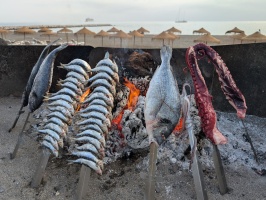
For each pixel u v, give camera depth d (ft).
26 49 4.97
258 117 4.33
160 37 20.17
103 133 2.65
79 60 2.96
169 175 2.92
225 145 3.47
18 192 2.63
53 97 2.89
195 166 2.47
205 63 4.43
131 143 3.19
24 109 4.66
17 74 5.09
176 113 2.57
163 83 2.56
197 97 2.75
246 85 4.32
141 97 3.66
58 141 2.77
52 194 2.63
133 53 4.25
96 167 2.52
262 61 4.13
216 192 2.69
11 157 3.19
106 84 2.73
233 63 4.32
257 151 3.43
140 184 2.79
